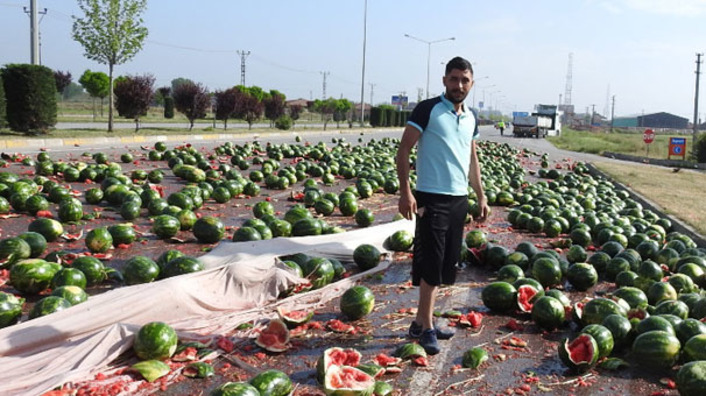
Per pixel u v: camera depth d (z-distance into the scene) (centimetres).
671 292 762
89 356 527
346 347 623
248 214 1339
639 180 2417
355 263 945
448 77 602
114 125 4900
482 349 605
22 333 543
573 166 3059
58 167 1628
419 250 615
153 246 1012
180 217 1129
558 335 683
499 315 748
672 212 1586
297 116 7488
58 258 790
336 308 747
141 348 542
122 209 1170
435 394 531
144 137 3253
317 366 530
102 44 3272
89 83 6531
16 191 1227
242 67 10019
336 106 10019
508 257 928
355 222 1335
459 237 627
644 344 589
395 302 780
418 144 621
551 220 1288
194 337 602
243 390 456
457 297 820
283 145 2609
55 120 2972
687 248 1016
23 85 2816
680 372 523
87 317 579
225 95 4884
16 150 2339
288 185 1794
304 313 675
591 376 578
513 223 1380
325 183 1891
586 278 862
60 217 1122
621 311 666
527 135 7238
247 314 685
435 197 602
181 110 4453
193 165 2067
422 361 585
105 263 899
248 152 2480
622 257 960
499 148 3734
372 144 3266
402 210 592
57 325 561
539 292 743
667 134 12269
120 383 503
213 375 545
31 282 723
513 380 565
